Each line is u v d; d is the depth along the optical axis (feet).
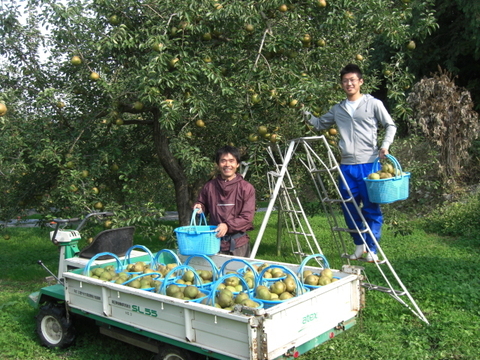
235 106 19.54
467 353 13.47
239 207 16.66
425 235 34.50
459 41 57.16
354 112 16.42
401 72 20.86
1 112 14.60
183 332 11.39
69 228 20.72
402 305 17.75
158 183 29.58
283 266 13.39
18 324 17.60
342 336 15.20
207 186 17.13
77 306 14.48
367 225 16.47
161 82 18.10
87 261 15.94
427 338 14.78
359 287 13.00
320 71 21.50
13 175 21.53
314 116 18.70
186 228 16.03
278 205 25.20
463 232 33.40
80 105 21.68
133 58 19.77
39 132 20.80
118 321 13.02
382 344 14.44
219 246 15.65
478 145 47.47
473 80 60.70
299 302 10.95
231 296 11.52
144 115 24.79
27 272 27.96
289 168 25.88
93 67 21.25
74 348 15.60
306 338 11.10
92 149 21.79
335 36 21.34
